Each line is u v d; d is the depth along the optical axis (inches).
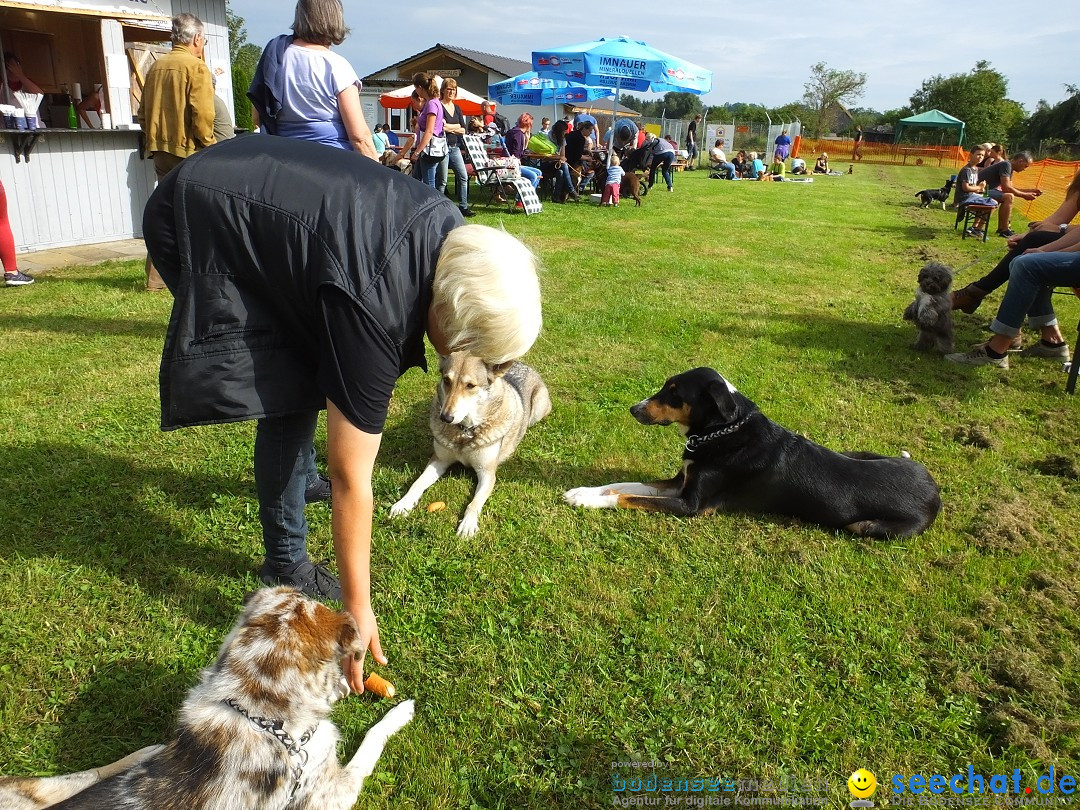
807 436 183.8
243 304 85.8
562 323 267.9
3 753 86.2
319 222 77.9
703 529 142.5
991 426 194.1
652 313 285.7
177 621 107.8
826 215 636.7
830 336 267.7
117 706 93.0
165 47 396.8
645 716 97.1
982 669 108.3
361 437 78.0
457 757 89.8
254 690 74.6
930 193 744.3
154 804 67.2
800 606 119.8
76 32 369.7
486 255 76.4
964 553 135.2
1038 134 2474.2
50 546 121.8
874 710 99.7
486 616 113.6
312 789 77.7
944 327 248.1
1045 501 156.7
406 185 83.2
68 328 224.8
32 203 333.7
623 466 168.6
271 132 177.2
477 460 152.4
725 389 144.9
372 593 117.0
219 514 134.6
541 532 137.8
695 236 478.6
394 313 76.4
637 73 680.4
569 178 616.7
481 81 1168.8
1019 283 228.8
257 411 89.4
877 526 140.3
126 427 164.9
